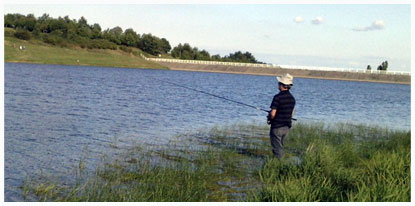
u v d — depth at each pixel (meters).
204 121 17.22
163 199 6.79
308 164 8.29
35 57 80.12
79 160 9.41
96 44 102.06
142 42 118.88
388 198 6.18
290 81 9.29
